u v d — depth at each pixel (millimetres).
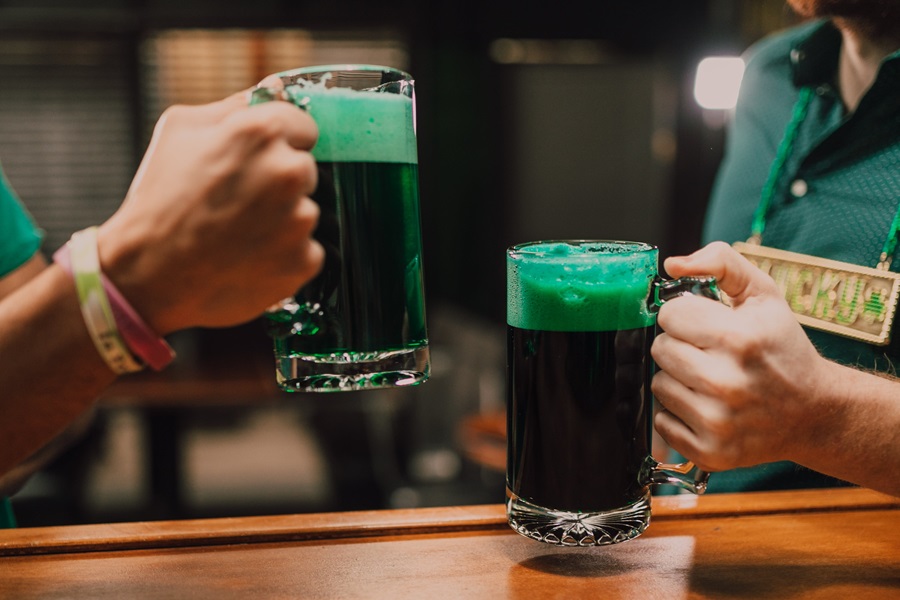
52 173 2992
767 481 809
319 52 3020
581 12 2973
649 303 555
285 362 539
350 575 560
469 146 3047
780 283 786
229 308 510
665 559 580
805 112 816
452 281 3117
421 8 2936
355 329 528
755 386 528
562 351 544
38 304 506
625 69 3086
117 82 2963
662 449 1305
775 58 864
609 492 551
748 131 876
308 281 524
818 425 545
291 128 483
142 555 587
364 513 635
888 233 730
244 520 627
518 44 3008
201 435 2752
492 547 596
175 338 2633
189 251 488
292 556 584
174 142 498
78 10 2873
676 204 3107
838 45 789
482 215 3096
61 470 2318
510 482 580
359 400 2605
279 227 484
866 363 739
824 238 772
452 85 3006
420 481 1753
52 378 514
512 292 568
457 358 1936
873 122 747
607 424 547
